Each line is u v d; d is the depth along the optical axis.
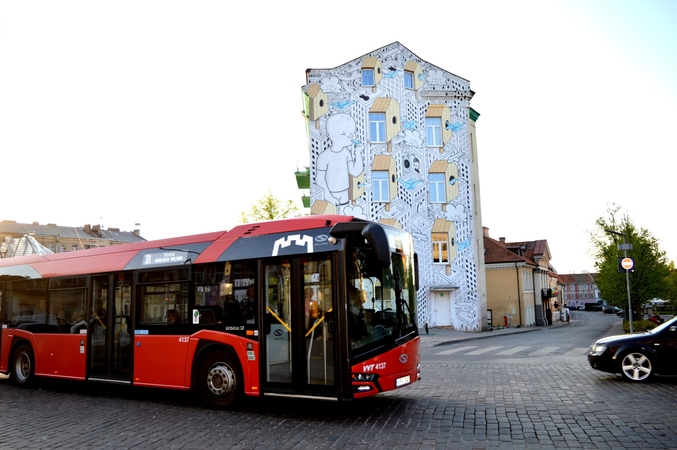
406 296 9.46
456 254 37.06
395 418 8.56
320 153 36.25
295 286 9.13
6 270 14.40
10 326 13.99
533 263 57.38
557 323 64.56
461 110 38.00
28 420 9.30
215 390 9.86
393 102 37.00
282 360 9.09
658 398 9.68
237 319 9.68
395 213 36.31
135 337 11.06
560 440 7.08
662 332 11.60
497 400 9.85
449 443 7.04
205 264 10.32
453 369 14.75
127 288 11.50
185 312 10.41
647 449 6.59
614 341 11.93
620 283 37.59
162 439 7.73
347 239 8.80
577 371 13.45
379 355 8.58
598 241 40.19
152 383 10.66
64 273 12.85
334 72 36.78
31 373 13.22
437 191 37.44
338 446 7.04
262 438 7.60
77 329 12.28
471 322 36.69
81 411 10.09
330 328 8.66
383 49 37.28
